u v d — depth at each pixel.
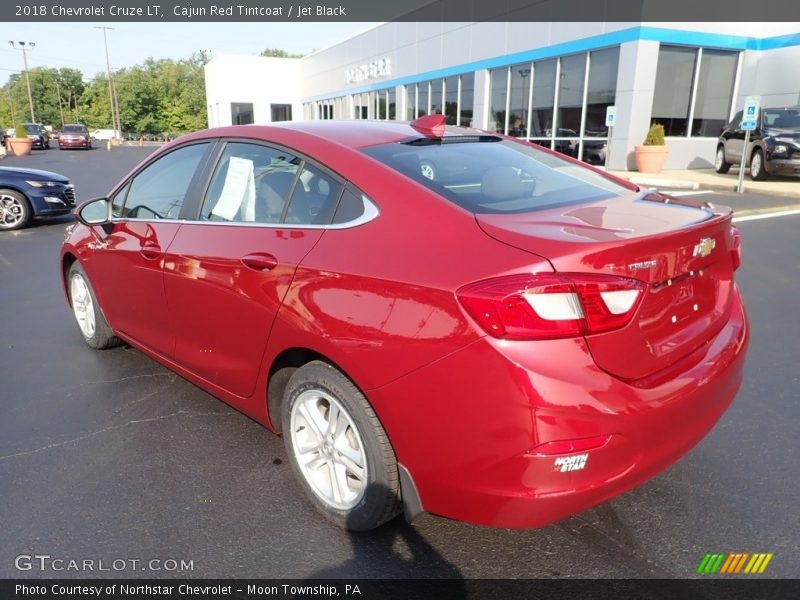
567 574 2.31
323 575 2.33
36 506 2.74
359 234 2.42
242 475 2.98
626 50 16.39
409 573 2.33
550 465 1.92
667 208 2.58
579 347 1.95
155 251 3.37
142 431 3.40
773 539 2.49
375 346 2.20
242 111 43.19
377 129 3.03
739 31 17.69
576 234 2.07
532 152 3.25
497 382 1.93
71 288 4.66
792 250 7.65
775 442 3.21
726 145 16.00
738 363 2.53
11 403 3.74
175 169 3.52
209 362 3.14
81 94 104.25
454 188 2.49
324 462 2.61
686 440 2.25
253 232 2.84
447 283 2.05
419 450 2.16
